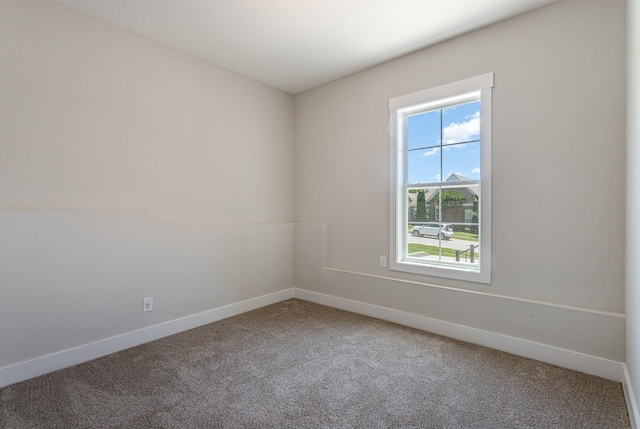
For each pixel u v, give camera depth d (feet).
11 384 6.75
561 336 7.54
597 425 5.46
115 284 8.41
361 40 9.43
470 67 8.99
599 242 7.22
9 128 6.96
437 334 9.51
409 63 10.26
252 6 7.84
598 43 7.16
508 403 6.09
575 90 7.45
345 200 12.04
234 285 11.40
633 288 5.72
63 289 7.53
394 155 10.62
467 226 9.40
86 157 8.09
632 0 5.75
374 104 11.16
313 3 7.73
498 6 7.82
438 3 7.72
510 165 8.36
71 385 6.72
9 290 6.79
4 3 6.91
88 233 7.93
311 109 13.16
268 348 8.55
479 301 8.77
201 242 10.39
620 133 6.94
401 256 10.77
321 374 7.18
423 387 6.64
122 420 5.59
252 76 11.96
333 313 11.50
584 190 7.37
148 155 9.28
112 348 8.32
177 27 8.75
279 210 13.29
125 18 8.30
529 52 8.05
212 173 10.93
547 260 7.87
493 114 8.60
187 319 9.97
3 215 6.72
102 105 8.36
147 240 9.05
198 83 10.51
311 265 13.05
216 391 6.50
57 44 7.61
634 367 5.61
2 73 6.88
